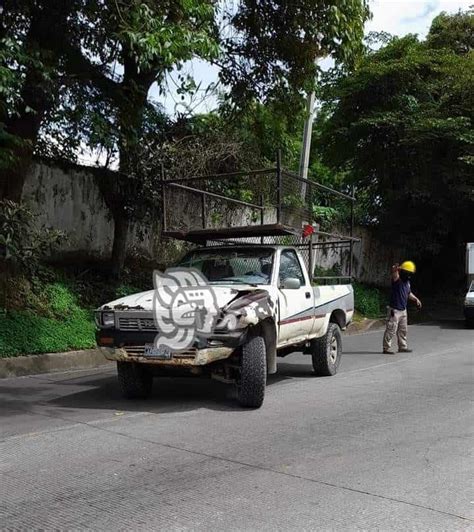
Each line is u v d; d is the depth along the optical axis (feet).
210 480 15.26
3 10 30.94
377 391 27.12
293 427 20.56
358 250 75.00
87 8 31.09
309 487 14.84
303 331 27.84
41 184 41.22
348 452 17.75
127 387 24.54
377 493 14.48
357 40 40.52
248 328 22.65
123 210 42.91
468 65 67.51
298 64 43.45
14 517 13.05
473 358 38.24
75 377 30.35
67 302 37.40
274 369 24.45
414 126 64.23
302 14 40.22
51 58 31.58
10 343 31.42
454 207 72.28
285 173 28.78
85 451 17.71
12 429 20.16
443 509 13.57
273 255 26.91
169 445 18.31
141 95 38.83
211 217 45.55
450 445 18.58
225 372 23.27
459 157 64.54
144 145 41.96
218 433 19.70
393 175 73.36
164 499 14.01
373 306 64.75
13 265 34.96
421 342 47.47
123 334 22.15
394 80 68.18
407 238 76.07
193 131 44.80
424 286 85.61
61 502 13.85
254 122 48.65
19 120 34.58
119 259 43.14
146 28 29.14
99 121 34.63
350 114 72.18
